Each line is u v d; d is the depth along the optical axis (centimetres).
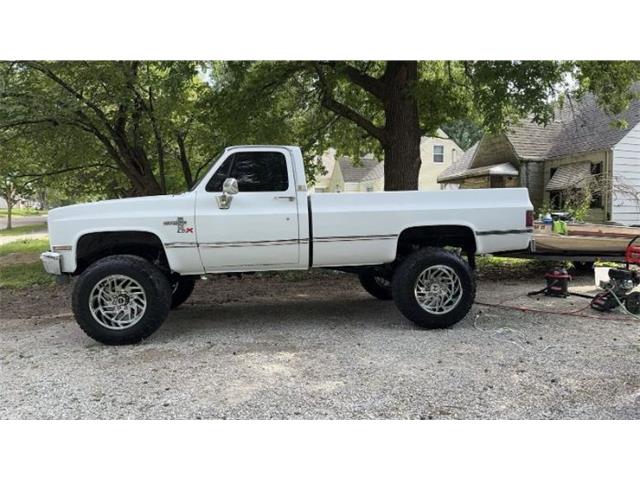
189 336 537
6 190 1506
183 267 528
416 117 992
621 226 1034
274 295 782
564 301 708
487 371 416
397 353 465
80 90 972
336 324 582
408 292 540
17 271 1073
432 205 553
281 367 430
